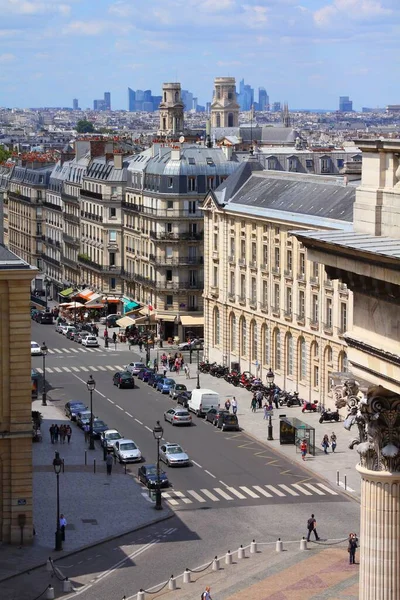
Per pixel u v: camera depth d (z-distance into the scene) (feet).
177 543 394.52
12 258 378.53
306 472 482.69
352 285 194.29
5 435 379.14
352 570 366.84
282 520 418.92
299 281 607.37
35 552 380.99
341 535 401.90
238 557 379.55
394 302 185.16
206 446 525.75
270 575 364.17
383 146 191.01
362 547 206.08
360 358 195.83
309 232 200.44
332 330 574.56
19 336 374.84
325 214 588.91
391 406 199.41
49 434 542.16
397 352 184.85
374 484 203.31
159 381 652.89
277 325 635.66
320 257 196.24
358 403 204.74
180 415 566.36
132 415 588.91
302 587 352.90
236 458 504.84
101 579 361.92
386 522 202.80
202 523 415.64
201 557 381.60
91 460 498.69
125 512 425.28
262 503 439.63
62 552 381.60
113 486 458.50
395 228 189.26
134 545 392.47
